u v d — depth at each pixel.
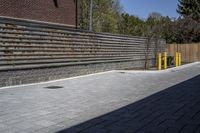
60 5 22.36
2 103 9.89
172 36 42.50
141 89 13.34
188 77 18.52
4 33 13.02
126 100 10.71
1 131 6.94
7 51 13.15
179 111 9.04
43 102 10.16
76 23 24.08
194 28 42.25
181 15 49.84
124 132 6.95
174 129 7.20
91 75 18.88
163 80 16.83
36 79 14.91
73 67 17.80
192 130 7.13
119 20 55.41
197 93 12.30
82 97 11.20
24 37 14.09
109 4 46.69
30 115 8.39
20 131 6.95
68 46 17.30
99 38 20.56
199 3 51.34
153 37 30.36
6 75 13.24
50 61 15.78
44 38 15.37
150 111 9.01
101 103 10.14
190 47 37.56
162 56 29.34
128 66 24.98
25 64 14.15
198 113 8.80
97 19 44.41
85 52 18.97
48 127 7.28
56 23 21.94
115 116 8.38
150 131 7.04
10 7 18.17
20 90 12.55
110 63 22.11
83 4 43.88
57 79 16.42
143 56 27.69
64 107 9.45
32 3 19.80
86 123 7.66
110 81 16.08
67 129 7.14
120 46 23.55
